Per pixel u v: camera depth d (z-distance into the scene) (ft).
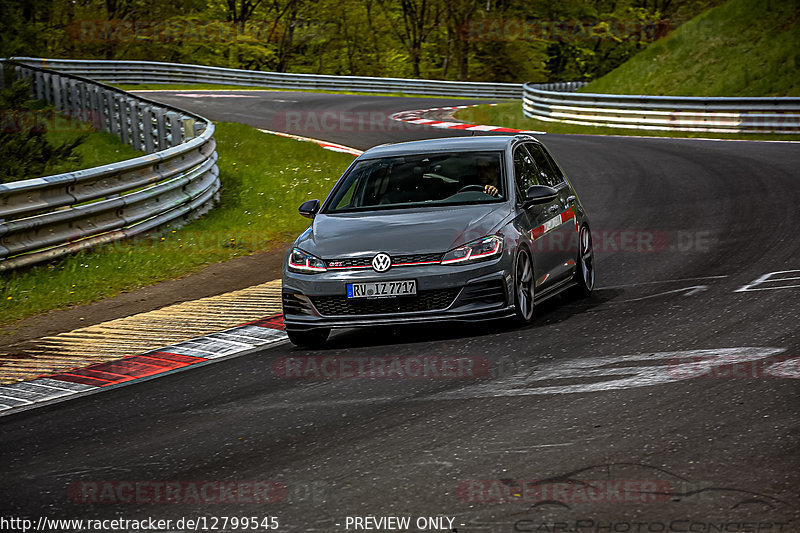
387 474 55.11
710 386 68.44
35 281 132.67
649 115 352.69
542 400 68.23
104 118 291.99
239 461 60.08
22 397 84.02
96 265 142.31
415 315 90.94
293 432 65.62
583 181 234.58
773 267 120.26
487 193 100.83
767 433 57.31
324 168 255.50
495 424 63.36
